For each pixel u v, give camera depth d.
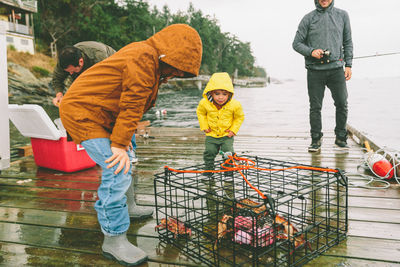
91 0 44.69
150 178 3.13
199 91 56.59
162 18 85.06
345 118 4.32
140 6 53.66
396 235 1.81
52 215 2.25
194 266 1.54
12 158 4.25
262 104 30.12
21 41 31.23
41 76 30.23
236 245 1.68
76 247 1.78
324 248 1.64
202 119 3.18
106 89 1.48
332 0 3.91
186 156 4.17
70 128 1.53
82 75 1.55
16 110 3.35
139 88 1.39
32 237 1.91
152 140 5.53
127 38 46.59
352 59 4.02
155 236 1.88
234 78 92.44
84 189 2.85
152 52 1.41
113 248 1.62
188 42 1.43
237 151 4.36
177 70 1.51
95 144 1.50
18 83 26.50
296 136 5.71
